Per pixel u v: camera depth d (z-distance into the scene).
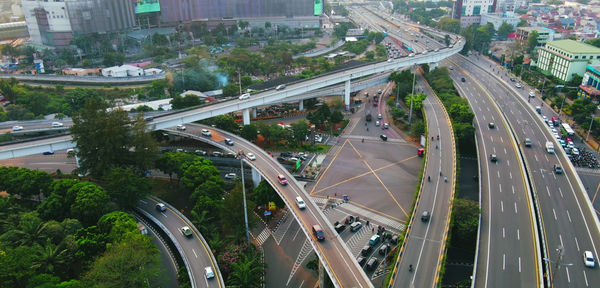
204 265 135.62
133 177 166.25
